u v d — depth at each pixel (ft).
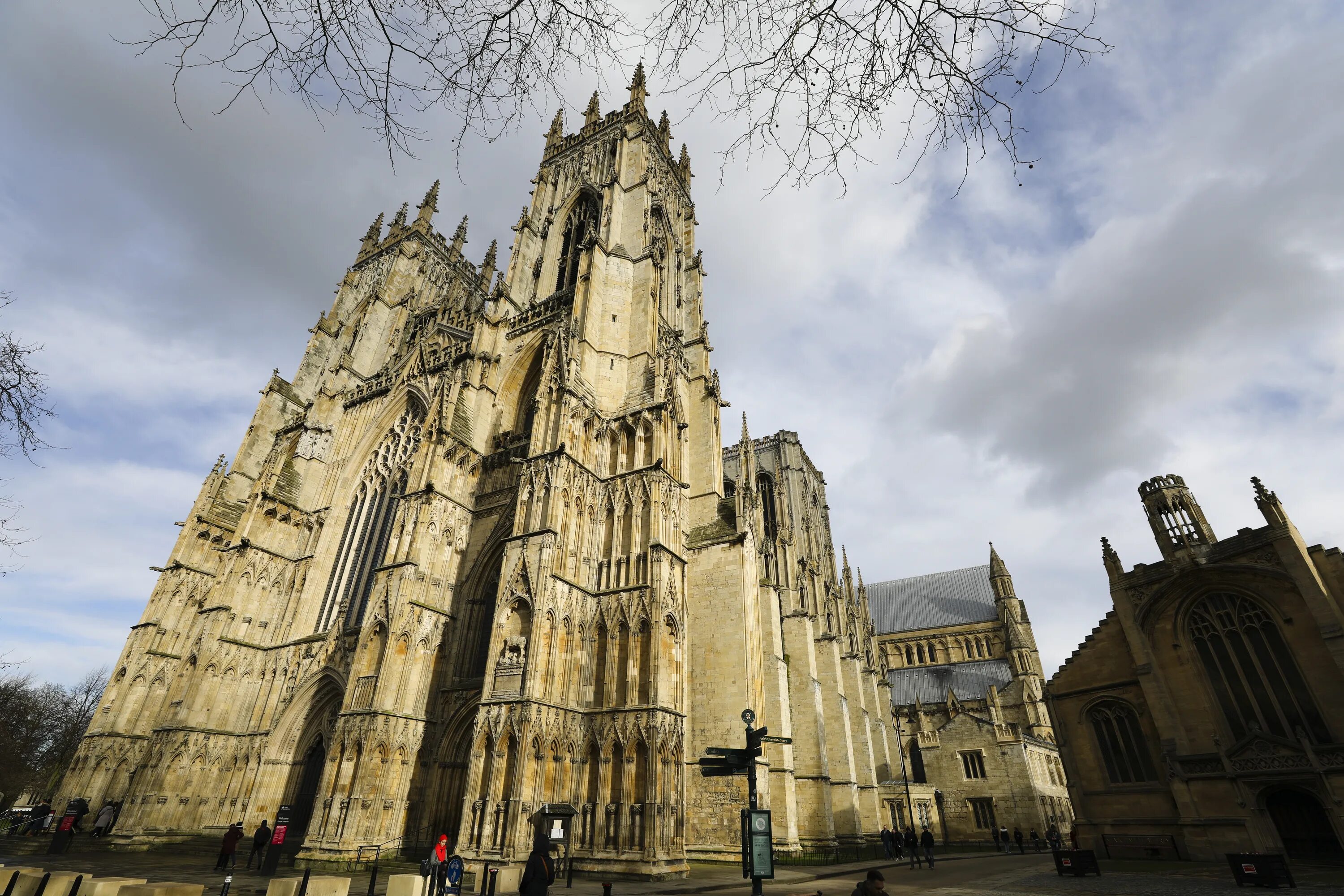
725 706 149.89
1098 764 150.00
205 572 223.10
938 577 488.02
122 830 156.35
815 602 261.65
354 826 124.47
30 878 54.80
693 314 242.17
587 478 156.04
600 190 263.70
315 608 196.95
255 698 185.37
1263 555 134.00
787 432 373.61
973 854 217.77
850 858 168.04
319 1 25.82
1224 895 83.92
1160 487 152.35
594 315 192.03
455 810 139.54
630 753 122.72
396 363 252.01
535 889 53.88
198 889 53.72
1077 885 99.71
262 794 160.45
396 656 143.13
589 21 28.43
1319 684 122.83
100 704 199.52
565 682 130.82
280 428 265.34
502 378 212.23
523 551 139.23
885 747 291.99
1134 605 150.61
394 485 210.38
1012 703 365.61
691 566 169.37
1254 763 126.62
